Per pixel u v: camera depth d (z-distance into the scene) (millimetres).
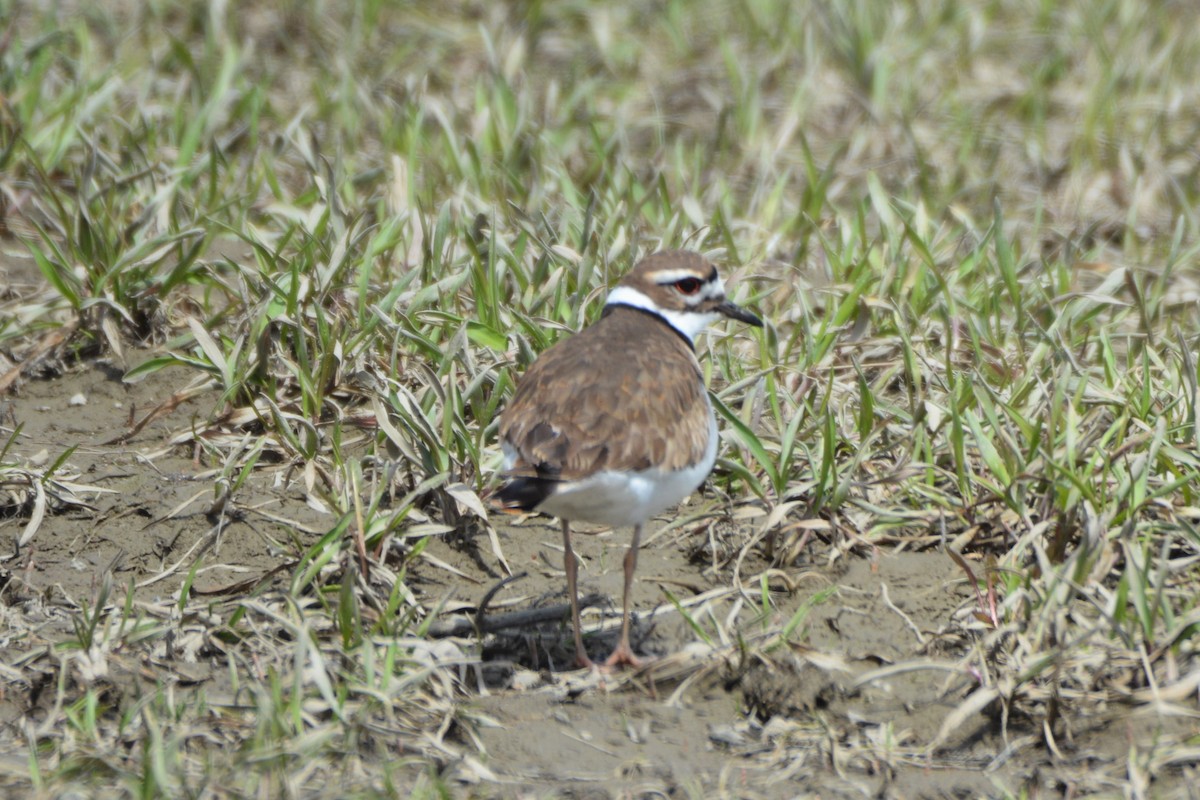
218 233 13555
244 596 9688
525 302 12117
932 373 11438
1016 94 18125
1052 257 14469
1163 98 17781
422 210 12758
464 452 10484
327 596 9609
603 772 8375
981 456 10555
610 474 8547
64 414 11742
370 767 8219
